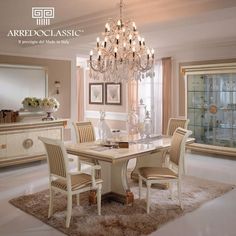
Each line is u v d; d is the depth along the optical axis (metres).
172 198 3.80
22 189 4.25
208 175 4.96
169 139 4.23
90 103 9.31
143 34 5.41
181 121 4.86
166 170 3.62
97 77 4.00
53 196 3.60
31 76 5.95
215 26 4.79
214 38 5.81
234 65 5.67
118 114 8.42
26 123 5.23
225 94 6.09
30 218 3.28
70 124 6.75
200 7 3.28
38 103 5.68
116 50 3.65
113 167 3.75
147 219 3.22
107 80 4.01
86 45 6.58
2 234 2.91
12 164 5.12
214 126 6.29
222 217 3.30
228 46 6.00
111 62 3.80
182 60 6.77
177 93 6.91
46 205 3.62
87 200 3.76
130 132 4.45
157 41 6.14
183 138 3.41
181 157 3.45
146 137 4.29
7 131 5.02
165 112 7.06
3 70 5.53
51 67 6.30
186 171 5.21
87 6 3.83
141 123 4.36
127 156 3.26
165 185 4.20
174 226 3.08
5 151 5.01
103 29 4.30
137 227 3.03
